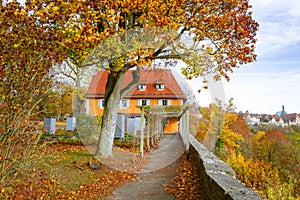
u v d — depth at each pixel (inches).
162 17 318.7
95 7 325.4
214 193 159.0
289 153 638.5
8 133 166.4
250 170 305.0
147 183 275.3
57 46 297.3
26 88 181.2
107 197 226.8
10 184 153.4
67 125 585.0
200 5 350.9
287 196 274.1
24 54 211.9
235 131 681.6
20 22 293.4
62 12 316.5
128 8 314.5
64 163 307.7
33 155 183.2
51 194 197.0
